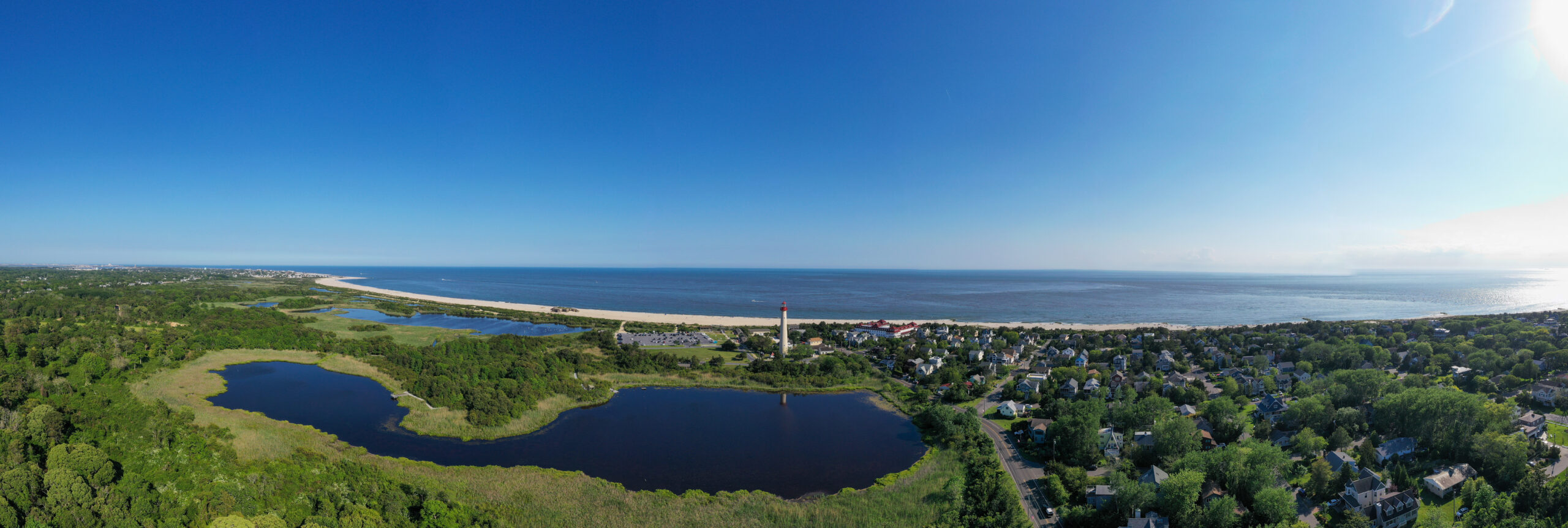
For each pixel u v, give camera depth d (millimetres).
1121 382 139375
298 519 68938
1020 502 82438
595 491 87062
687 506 82750
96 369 136000
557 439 111750
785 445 109938
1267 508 70625
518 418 120438
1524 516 70188
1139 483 79250
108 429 97875
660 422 123312
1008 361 177625
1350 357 157375
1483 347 165875
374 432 111938
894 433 116938
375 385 145875
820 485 91938
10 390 107812
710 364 175500
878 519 79125
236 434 104062
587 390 140500
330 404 129375
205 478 80688
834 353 195500
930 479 91875
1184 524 70875
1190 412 118938
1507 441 83625
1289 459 85938
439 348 187625
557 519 78125
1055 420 108375
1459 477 80125
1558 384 115812
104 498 70562
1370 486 75062
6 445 81688
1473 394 104875
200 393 135125
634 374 162125
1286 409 110250
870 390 150500
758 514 80812
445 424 115562
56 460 74188
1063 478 87188
